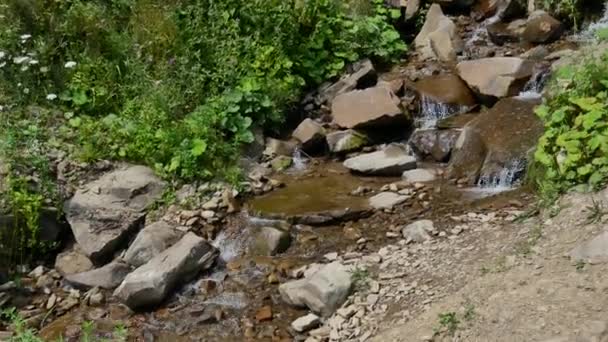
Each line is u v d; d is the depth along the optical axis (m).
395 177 6.73
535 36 8.39
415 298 4.84
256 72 7.73
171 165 6.62
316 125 7.43
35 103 7.00
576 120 5.52
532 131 6.39
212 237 6.07
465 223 5.65
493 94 7.34
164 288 5.41
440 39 8.72
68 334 5.21
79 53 7.40
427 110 7.58
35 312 5.51
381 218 5.98
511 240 5.15
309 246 5.80
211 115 7.06
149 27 7.76
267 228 5.95
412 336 4.42
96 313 5.44
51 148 6.56
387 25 8.98
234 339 5.00
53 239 6.19
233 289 5.49
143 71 7.39
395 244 5.59
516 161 6.21
